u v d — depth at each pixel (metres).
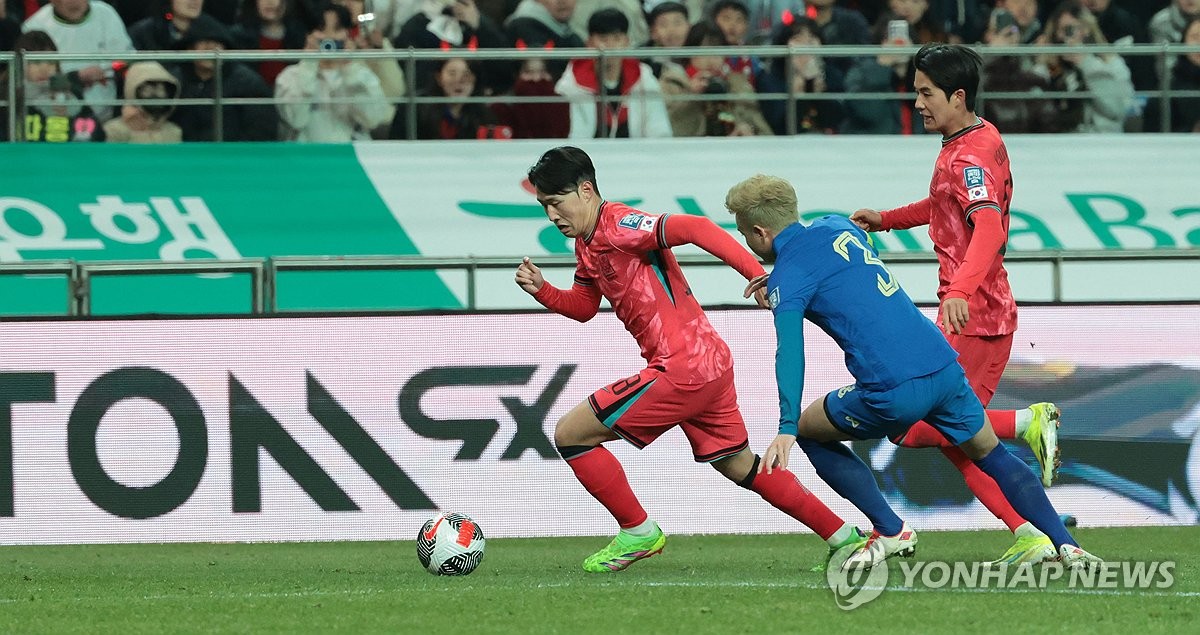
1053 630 13.40
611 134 33.59
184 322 25.55
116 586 18.72
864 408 17.09
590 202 18.47
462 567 18.91
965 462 19.19
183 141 32.75
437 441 25.62
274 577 19.52
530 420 25.64
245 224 31.62
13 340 25.44
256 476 25.53
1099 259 28.97
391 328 25.66
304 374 25.58
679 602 15.53
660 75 34.19
